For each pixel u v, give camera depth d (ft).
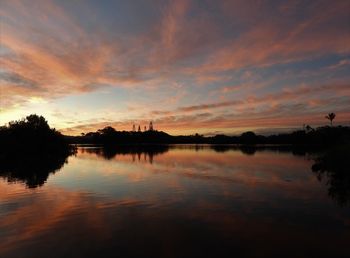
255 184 101.24
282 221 58.18
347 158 127.13
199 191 89.61
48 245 46.96
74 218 61.41
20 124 305.94
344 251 43.86
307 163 172.96
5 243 47.96
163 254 43.09
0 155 253.65
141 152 350.84
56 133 355.15
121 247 45.80
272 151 326.65
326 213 63.41
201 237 49.80
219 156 253.65
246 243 47.06
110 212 66.03
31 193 89.15
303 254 42.93
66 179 118.73
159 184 103.50
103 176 127.34
